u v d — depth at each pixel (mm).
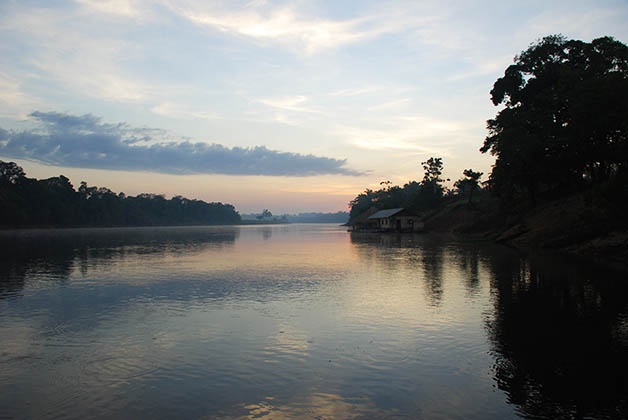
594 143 41875
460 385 8352
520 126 49969
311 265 29312
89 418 7168
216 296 17719
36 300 17000
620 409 7305
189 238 76188
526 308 14695
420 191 112562
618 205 33156
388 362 9648
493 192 63844
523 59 53062
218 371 9188
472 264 27844
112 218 177750
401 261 31000
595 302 15438
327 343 11078
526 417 7043
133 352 10492
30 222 132125
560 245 35812
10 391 8250
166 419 7094
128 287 20125
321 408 7422
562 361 9594
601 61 44406
